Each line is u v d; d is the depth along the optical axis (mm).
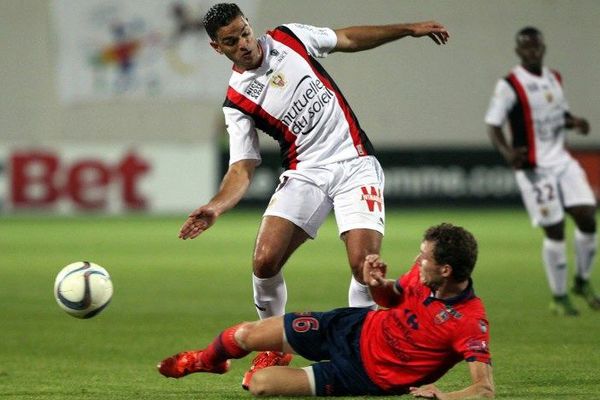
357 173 24500
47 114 94625
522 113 38281
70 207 85375
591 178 84500
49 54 94188
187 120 94750
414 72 96438
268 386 20312
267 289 24547
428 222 78562
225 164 85938
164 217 85125
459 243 19109
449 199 86750
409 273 20266
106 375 25453
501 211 86688
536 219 37531
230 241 67688
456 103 96500
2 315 37188
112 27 93688
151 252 60406
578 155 84438
